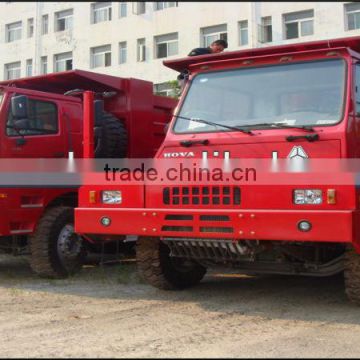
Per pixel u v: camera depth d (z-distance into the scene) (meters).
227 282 7.26
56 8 37.47
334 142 5.16
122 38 35.22
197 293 6.54
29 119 7.42
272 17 30.20
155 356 4.14
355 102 5.43
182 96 6.16
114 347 4.37
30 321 5.22
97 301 6.11
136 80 8.47
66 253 7.58
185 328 4.95
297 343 4.47
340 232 4.77
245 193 5.21
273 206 5.09
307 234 4.88
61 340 4.58
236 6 31.14
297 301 6.09
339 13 28.38
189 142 5.76
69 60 37.03
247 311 5.62
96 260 9.25
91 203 5.91
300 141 5.28
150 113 8.66
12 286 7.01
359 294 5.36
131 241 7.30
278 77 5.73
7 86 7.59
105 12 36.12
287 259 5.81
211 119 5.88
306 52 5.64
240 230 5.13
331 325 5.05
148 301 6.10
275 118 5.56
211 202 5.35
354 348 4.34
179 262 6.61
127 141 8.29
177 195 5.52
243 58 5.94
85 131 6.34
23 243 7.83
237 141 5.55
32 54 37.69
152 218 5.54
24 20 37.88
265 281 7.34
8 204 7.15
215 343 4.48
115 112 8.45
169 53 33.78
